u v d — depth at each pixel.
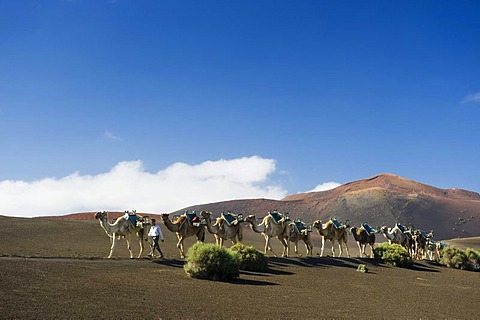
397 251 40.25
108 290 17.53
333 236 40.66
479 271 42.72
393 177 161.75
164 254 34.34
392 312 18.34
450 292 26.52
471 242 81.56
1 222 46.03
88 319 13.15
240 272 26.69
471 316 18.94
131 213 27.95
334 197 130.12
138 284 19.52
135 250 36.44
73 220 55.56
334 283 25.95
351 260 38.72
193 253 23.06
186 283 21.02
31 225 46.09
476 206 127.62
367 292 23.66
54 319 12.81
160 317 14.14
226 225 31.36
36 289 16.28
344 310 17.92
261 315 15.66
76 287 17.41
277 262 32.28
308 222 115.19
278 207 129.50
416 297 23.34
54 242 37.31
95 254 31.00
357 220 111.88
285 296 19.97
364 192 128.12
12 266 19.47
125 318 13.64
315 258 36.75
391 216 112.19
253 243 56.00
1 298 14.47
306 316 16.12
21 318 12.57
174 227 28.61
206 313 15.22
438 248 51.19
